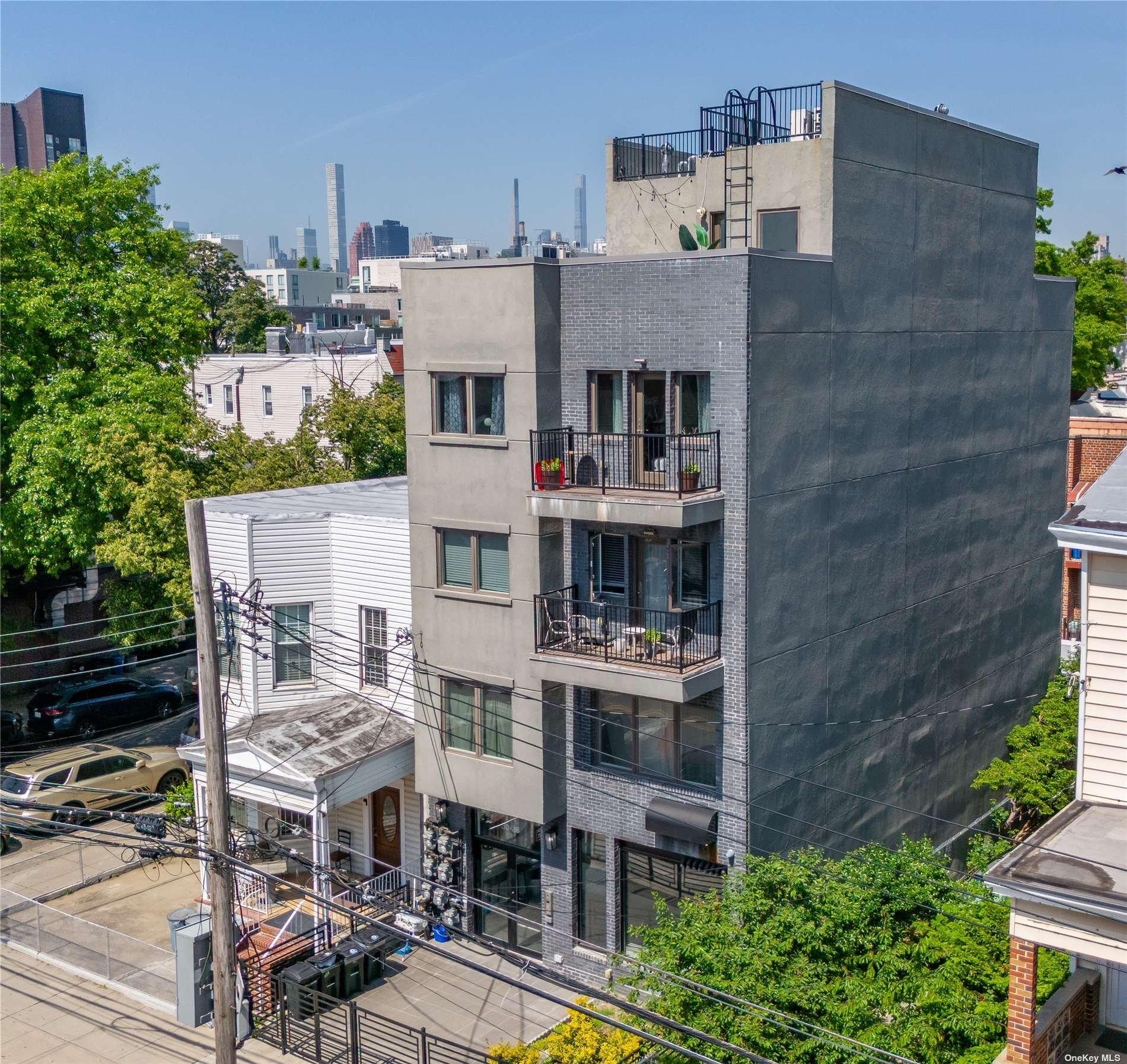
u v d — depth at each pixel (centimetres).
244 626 2847
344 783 2550
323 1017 2266
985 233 2858
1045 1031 1549
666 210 2756
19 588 4422
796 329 2228
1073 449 4328
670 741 2289
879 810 2600
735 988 1773
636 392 2266
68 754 3238
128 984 2372
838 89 2314
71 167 3931
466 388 2414
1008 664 3123
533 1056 1920
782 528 2236
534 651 2312
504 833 2572
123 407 3625
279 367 6159
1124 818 1636
